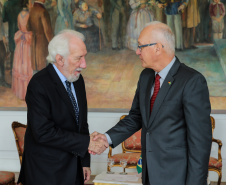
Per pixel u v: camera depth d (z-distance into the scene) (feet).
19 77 22.22
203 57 20.36
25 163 8.94
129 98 21.04
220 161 17.54
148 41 8.05
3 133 22.31
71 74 9.00
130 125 9.74
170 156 7.84
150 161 8.07
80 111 9.43
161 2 20.63
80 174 9.21
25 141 9.02
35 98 8.52
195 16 20.38
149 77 8.81
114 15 21.18
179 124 7.87
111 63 21.25
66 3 21.66
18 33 22.21
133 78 21.03
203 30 20.34
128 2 21.02
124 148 19.86
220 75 20.17
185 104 7.64
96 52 21.39
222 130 20.18
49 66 9.09
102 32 21.33
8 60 22.34
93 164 21.62
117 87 21.16
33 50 22.08
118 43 21.20
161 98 7.99
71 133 8.73
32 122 8.52
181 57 20.59
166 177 7.86
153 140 8.07
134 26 20.97
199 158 7.45
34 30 22.03
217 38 20.22
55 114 8.75
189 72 7.91
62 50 8.68
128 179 14.25
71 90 9.52
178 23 20.52
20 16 22.13
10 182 14.78
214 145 20.18
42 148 8.70
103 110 21.21
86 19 21.45
